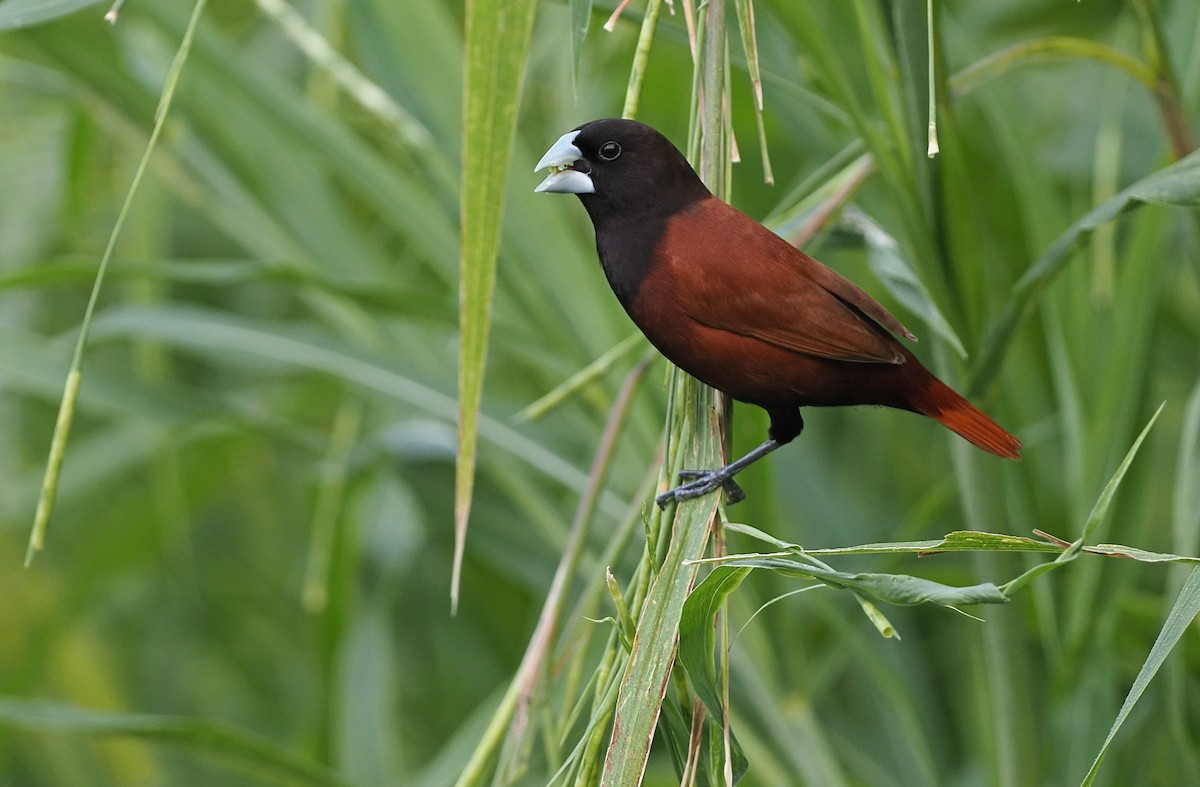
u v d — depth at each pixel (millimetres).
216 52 7918
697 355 5613
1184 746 6555
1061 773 6949
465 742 7383
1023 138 7602
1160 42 5879
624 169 5637
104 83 8047
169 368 10766
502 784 4812
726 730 3850
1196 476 5906
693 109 4758
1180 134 6043
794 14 5277
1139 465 6789
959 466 6051
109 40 7926
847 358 5492
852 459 10094
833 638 8148
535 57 8758
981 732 7801
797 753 6984
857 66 8250
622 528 5281
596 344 7633
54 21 7785
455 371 8750
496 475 8195
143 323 7758
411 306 7234
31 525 10094
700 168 4742
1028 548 3631
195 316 7789
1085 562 6711
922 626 9539
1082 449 6957
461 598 10094
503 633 10117
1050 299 7277
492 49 3469
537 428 7695
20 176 8875
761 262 5496
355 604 8898
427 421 8070
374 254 8586
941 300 5844
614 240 5668
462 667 10023
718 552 4312
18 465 10156
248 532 11109
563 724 4973
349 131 8023
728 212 5672
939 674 9453
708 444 4480
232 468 10789
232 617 10961
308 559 10789
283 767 6129
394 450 7895
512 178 7773
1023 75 9930
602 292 7715
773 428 6051
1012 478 7129
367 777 7945
